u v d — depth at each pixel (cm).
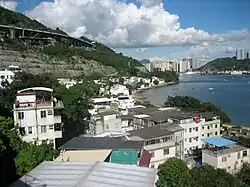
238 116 9869
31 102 3641
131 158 2927
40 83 5078
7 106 4384
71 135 5141
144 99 14038
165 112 6344
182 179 2753
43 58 15325
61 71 15162
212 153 4162
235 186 3127
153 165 3909
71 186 1557
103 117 5491
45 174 1755
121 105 9169
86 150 3008
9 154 2578
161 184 2594
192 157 4853
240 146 4475
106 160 2786
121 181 1633
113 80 17350
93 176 1694
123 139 3466
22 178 1714
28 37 16850
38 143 3362
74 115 4900
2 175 2297
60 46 18325
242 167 4062
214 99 14488
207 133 5669
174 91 18600
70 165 1897
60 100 4659
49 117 3681
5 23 18075
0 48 13012
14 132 3088
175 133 4494
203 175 3191
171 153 4119
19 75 5559
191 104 8881
